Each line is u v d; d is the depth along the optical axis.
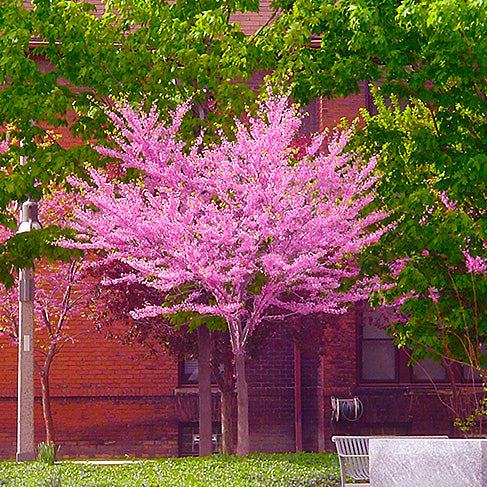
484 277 17.03
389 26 15.09
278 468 16.64
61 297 26.77
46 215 25.62
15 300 26.16
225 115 19.14
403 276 16.95
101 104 19.33
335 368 27.19
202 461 17.69
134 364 27.45
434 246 16.55
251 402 27.47
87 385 27.33
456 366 25.38
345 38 16.03
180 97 19.25
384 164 18.19
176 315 18.91
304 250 17.73
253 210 17.20
